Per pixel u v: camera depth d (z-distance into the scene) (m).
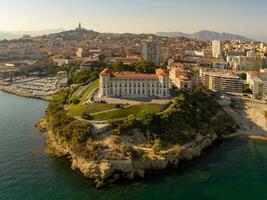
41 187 169.75
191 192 170.38
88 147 193.62
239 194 170.12
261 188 176.62
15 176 181.12
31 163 198.38
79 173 186.88
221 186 177.50
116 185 175.62
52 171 188.38
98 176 179.75
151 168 191.88
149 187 174.12
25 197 160.12
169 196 165.88
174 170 195.25
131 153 190.50
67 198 160.12
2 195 161.38
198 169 198.00
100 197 162.38
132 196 164.50
